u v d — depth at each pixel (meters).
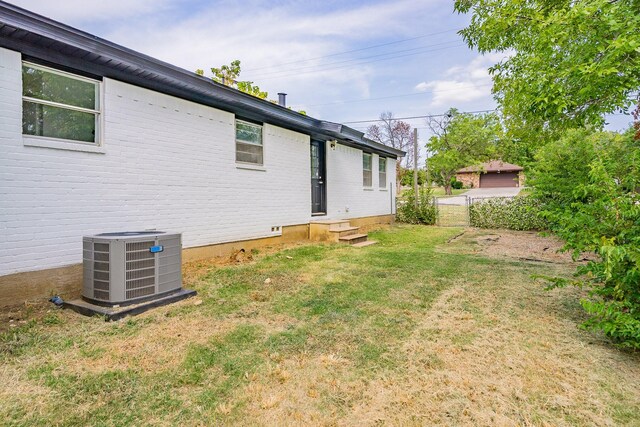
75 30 4.10
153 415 2.06
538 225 11.07
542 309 3.88
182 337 3.10
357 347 2.95
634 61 3.50
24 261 3.96
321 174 10.27
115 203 4.91
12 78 3.87
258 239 7.59
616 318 2.70
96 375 2.46
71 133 4.47
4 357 2.68
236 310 3.81
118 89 4.95
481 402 2.20
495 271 5.68
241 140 7.23
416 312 3.77
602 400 2.21
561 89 3.83
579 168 7.25
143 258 3.81
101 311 3.52
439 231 11.31
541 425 1.99
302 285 4.80
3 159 3.81
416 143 15.30
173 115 5.75
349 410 2.13
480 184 37.81
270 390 2.33
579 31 3.69
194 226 6.13
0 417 2.01
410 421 2.03
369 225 12.78
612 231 3.03
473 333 3.23
